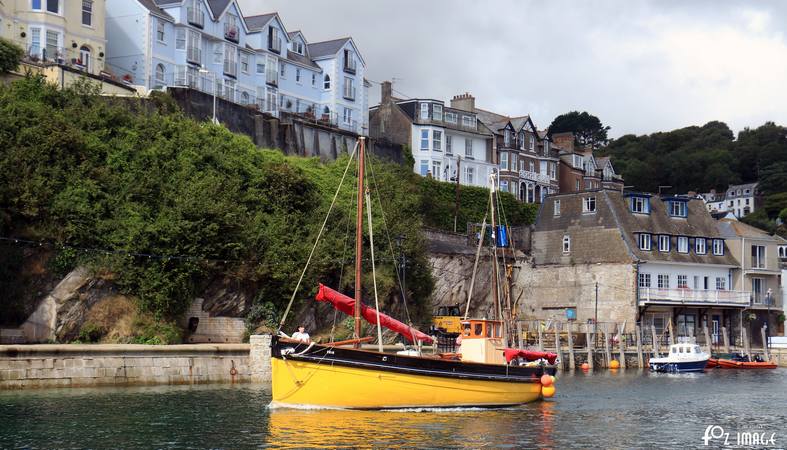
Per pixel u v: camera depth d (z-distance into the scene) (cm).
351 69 9544
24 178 4634
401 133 9669
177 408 3534
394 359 3572
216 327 5056
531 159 10938
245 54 8356
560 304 8194
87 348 4044
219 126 5988
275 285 5309
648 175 16662
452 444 2991
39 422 3170
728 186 16775
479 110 11094
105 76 6319
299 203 5872
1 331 4375
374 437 3050
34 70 5919
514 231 8569
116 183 5012
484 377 3838
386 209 6350
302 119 7819
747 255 8669
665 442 3184
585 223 8181
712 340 8312
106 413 3378
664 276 8069
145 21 7250
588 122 18262
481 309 7719
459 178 9306
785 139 17862
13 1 6378
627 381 5631
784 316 8875
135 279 4703
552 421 3594
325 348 3484
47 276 4572
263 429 3130
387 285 5872
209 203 5072
